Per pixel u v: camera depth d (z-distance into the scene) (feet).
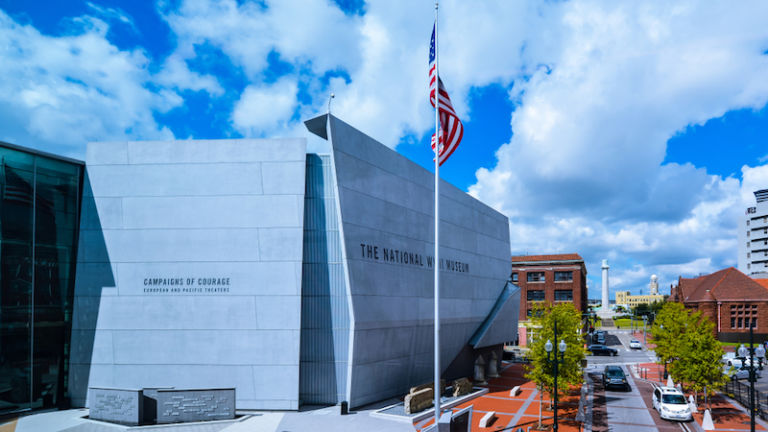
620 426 78.28
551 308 101.60
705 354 87.61
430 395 84.64
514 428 75.20
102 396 72.64
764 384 124.16
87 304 80.12
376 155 89.86
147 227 80.84
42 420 72.23
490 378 127.34
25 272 77.66
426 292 99.50
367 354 82.38
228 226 80.43
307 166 84.74
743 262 370.53
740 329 219.82
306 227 83.15
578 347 83.61
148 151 82.53
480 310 124.16
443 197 111.45
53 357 79.92
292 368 77.66
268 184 80.94
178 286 79.56
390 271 89.15
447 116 66.85
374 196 87.86
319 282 82.17
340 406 80.28
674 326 124.16
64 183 82.84
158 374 78.02
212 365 77.97
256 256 79.77
